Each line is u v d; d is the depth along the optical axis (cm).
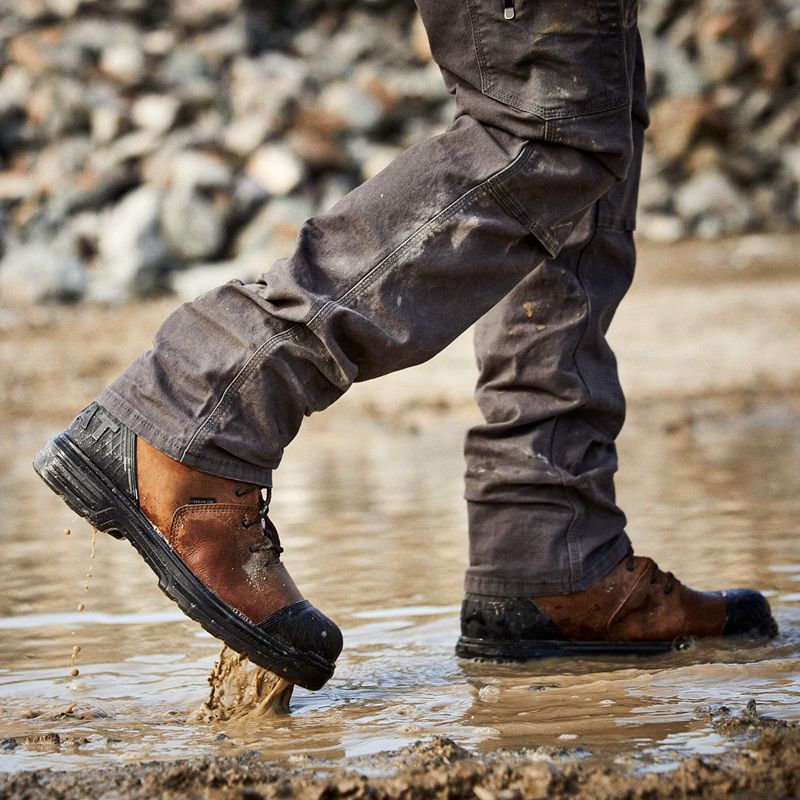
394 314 406
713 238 3194
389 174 414
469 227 410
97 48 3400
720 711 385
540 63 409
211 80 3316
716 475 944
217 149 3064
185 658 489
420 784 317
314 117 3175
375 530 782
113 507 402
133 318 2502
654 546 679
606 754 346
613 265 498
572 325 482
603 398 489
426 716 398
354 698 428
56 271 2747
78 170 3095
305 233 412
